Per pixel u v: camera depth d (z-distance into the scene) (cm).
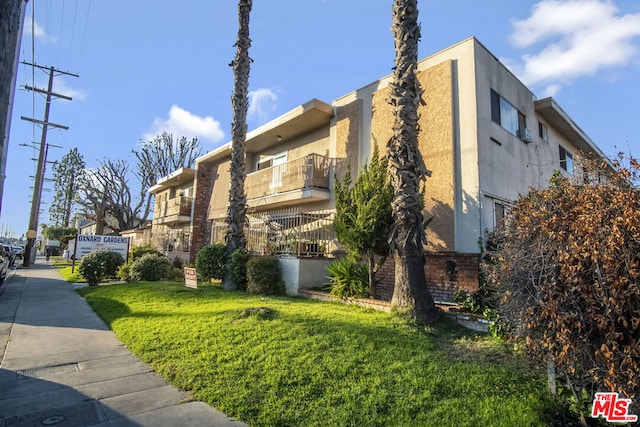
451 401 379
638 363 306
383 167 873
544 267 361
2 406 394
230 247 1178
